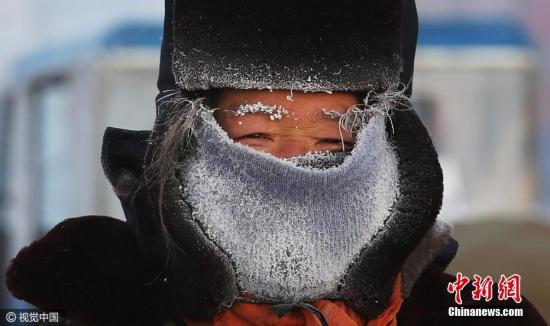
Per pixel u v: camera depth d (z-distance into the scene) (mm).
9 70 11297
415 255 2854
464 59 10305
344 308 2723
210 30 2605
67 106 9820
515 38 10562
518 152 10305
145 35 9688
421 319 2936
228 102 2674
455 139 10242
